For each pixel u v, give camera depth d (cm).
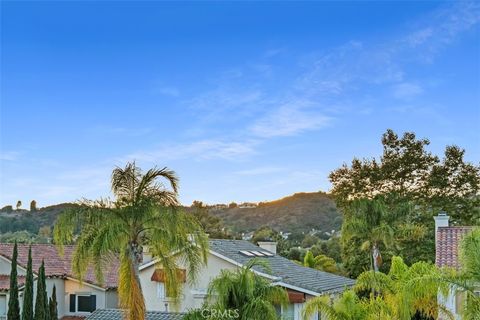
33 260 4041
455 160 6141
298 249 7312
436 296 2445
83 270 2417
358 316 2211
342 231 5188
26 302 3170
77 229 2436
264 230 8269
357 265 5772
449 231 3328
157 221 2444
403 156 6241
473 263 1884
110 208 2436
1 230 7669
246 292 2541
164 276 2541
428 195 6125
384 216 5125
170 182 2495
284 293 2622
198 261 2578
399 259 2814
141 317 2419
